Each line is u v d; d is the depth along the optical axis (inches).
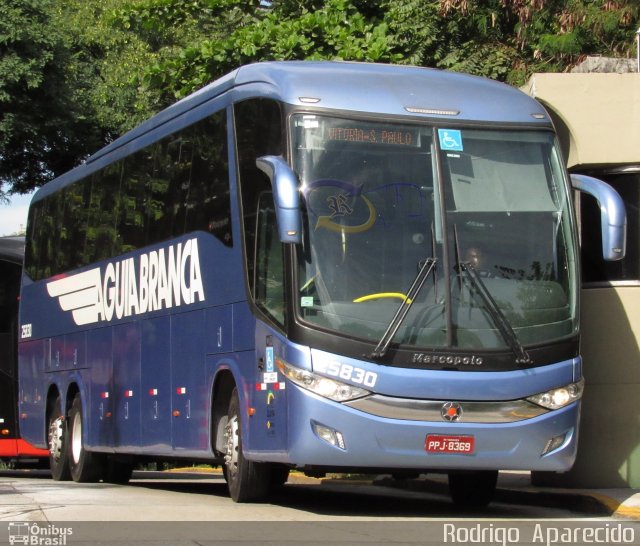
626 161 547.2
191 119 552.7
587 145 547.8
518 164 465.4
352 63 501.0
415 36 941.8
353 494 607.8
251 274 469.4
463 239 446.6
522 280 450.0
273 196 427.5
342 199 439.5
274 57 853.2
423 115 458.3
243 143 484.4
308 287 429.7
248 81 491.2
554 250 459.5
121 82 1412.4
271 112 460.4
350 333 425.4
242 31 864.3
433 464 429.4
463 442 430.9
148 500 534.6
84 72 1483.8
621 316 547.8
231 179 493.7
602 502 482.0
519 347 438.9
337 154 444.5
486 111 469.7
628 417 544.7
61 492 599.2
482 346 436.5
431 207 447.2
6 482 731.4
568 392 447.8
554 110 549.0
